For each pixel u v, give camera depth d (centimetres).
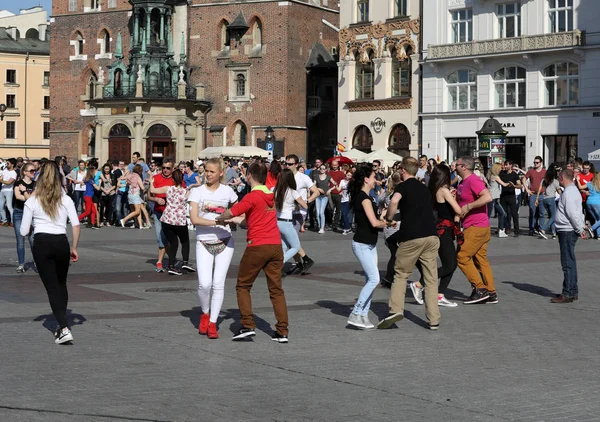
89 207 4112
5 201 4119
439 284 1861
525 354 1379
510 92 6519
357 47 7294
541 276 2364
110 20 8512
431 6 6844
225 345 1420
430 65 6856
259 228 1445
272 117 7831
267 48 7838
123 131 7619
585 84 6156
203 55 8131
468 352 1391
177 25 8212
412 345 1445
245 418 1002
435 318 1586
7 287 2045
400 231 1584
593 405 1079
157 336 1476
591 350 1414
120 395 1091
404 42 7019
